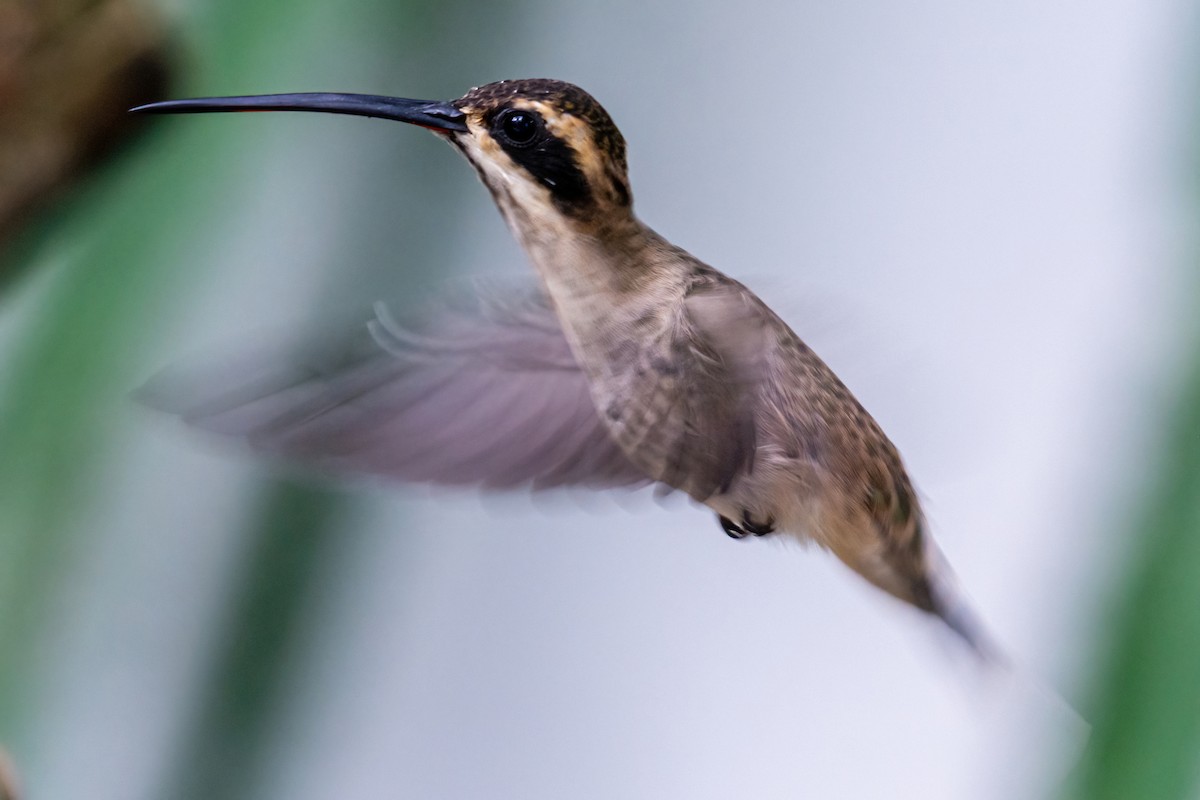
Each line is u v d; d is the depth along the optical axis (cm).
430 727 231
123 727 220
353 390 213
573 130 214
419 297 218
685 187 231
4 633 218
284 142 220
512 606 235
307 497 221
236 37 219
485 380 214
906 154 231
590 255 214
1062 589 216
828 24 231
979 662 215
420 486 213
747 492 215
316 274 220
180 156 219
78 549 218
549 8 228
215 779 221
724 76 230
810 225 231
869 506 215
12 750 219
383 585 227
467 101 214
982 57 231
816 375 215
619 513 242
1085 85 231
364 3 220
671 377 213
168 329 218
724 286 214
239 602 221
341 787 229
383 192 221
